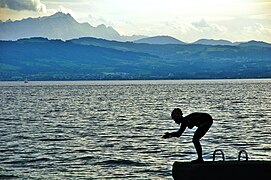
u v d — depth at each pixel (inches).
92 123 4084.6
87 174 1809.8
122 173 1822.1
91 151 2380.7
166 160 2094.0
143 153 2295.8
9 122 4207.7
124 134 3171.8
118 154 2271.2
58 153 2316.7
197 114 1105.4
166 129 3503.9
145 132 3292.3
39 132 3336.6
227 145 2522.1
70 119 4522.6
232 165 1080.8
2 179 1739.7
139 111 5546.3
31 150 2422.5
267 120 4170.8
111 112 5428.2
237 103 6747.1
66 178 1744.6
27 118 4645.7
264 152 2283.5
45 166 1972.2
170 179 1713.8
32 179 1733.5
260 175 1082.7
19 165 2000.5
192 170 1079.6
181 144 2593.5
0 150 2421.3
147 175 1784.0
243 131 3235.7
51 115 5032.0
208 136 2930.6
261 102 6958.7
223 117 4525.1
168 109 5812.0
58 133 3265.3
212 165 1079.6
